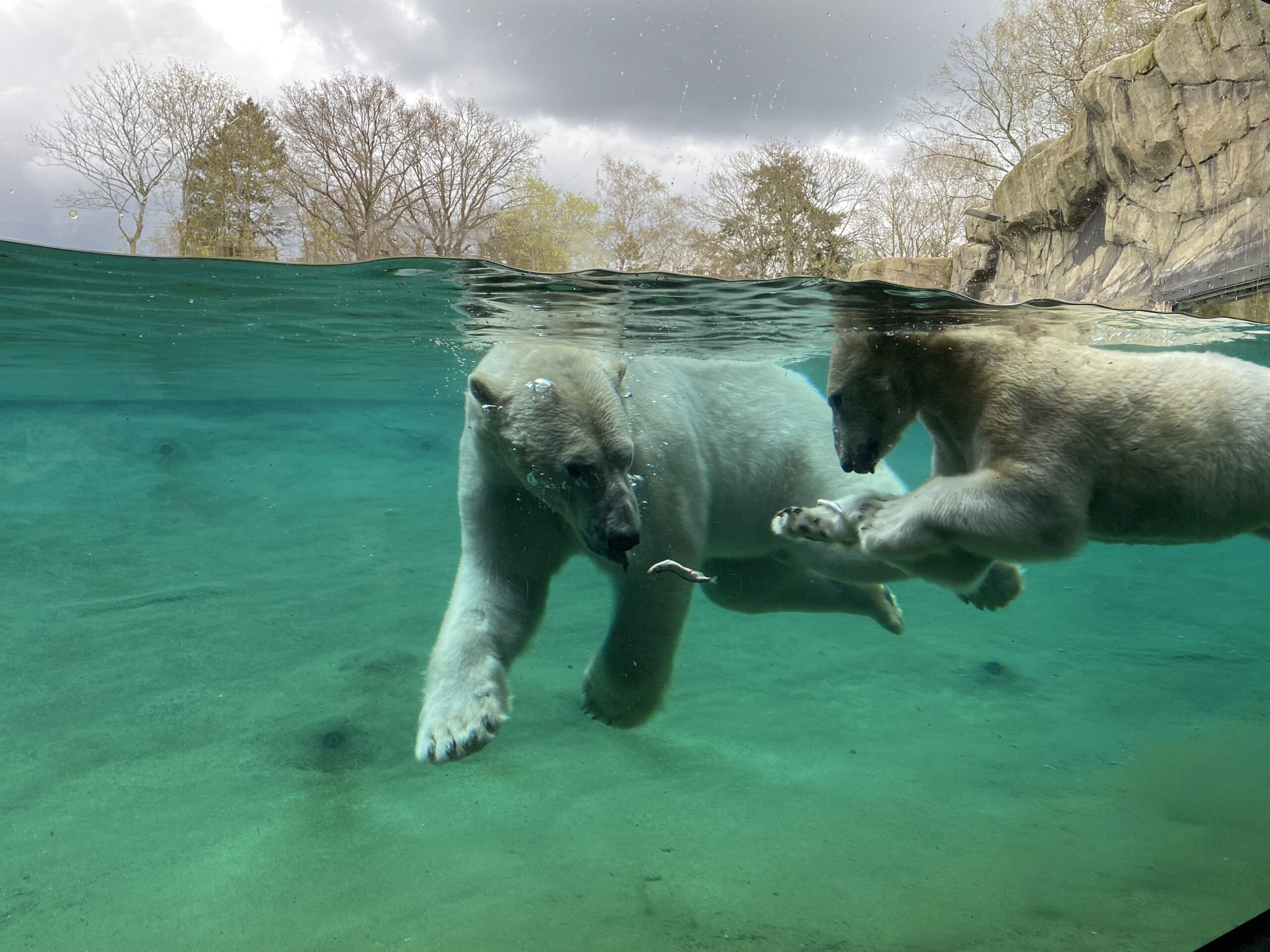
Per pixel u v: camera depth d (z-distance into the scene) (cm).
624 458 213
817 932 160
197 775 227
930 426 230
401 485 784
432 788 224
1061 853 189
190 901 172
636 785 228
